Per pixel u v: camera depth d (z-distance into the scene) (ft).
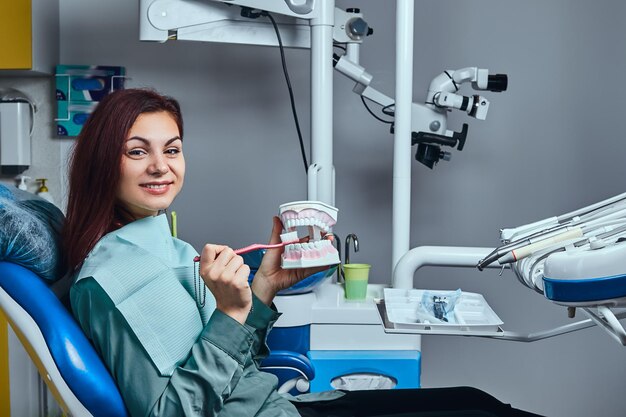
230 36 7.31
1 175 9.08
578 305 3.39
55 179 9.08
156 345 3.79
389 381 6.81
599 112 8.89
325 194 7.31
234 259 3.86
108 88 8.84
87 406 3.72
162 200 4.16
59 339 3.71
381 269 9.14
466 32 8.86
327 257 4.45
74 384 3.68
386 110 7.84
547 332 5.20
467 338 9.23
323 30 7.15
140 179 4.09
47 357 3.72
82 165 4.12
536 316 9.14
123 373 3.77
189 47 8.96
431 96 7.70
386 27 8.87
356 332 6.84
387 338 6.84
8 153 8.84
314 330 6.82
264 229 9.12
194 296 4.25
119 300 3.80
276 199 9.09
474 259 6.80
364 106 8.98
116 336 3.81
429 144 7.82
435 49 8.88
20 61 8.30
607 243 3.66
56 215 4.43
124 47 8.96
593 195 8.97
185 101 9.02
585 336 9.16
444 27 8.86
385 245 9.11
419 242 9.12
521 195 9.02
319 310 6.81
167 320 3.86
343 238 9.12
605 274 3.30
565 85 8.87
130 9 8.93
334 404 4.92
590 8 8.79
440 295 5.49
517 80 8.88
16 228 3.91
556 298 3.48
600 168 8.94
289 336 6.76
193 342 3.95
